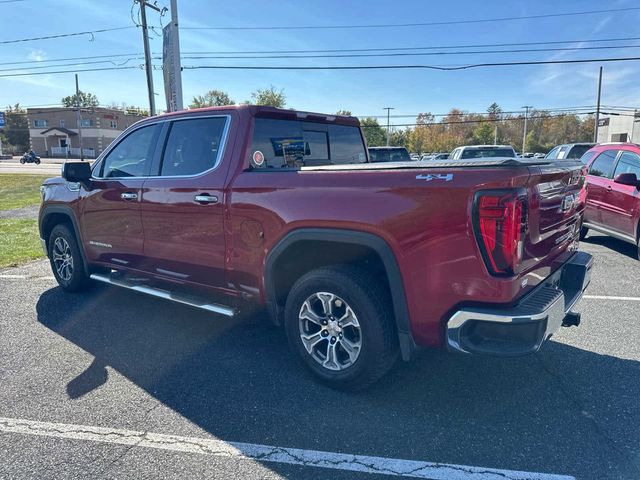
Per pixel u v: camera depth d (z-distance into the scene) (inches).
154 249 165.0
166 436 108.1
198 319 185.3
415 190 106.0
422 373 137.9
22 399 124.6
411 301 109.9
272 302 135.4
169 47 584.1
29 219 472.4
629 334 165.6
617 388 128.3
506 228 97.1
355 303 118.1
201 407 120.6
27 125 3577.8
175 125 159.2
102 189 181.0
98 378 136.6
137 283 182.2
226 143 143.6
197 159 151.1
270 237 129.8
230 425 112.4
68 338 166.2
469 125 3683.6
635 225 274.1
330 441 106.0
